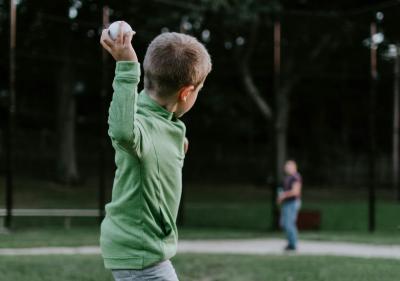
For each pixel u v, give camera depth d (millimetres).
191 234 13609
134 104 2244
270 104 27828
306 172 28953
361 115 31203
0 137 25406
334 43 21672
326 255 10070
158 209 2389
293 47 21359
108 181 23734
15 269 7820
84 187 23781
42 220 15828
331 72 23562
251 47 21047
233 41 20422
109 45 2254
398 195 23719
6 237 11859
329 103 30875
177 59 2334
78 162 26562
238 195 24172
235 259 9180
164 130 2404
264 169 27484
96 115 28828
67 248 10781
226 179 27812
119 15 19344
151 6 18078
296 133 31094
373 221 14922
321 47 21891
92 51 20125
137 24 18625
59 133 23922
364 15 18859
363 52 22344
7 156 12734
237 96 27797
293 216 10914
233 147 28328
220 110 27641
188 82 2363
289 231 10867
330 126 32094
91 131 28812
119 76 2244
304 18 17922
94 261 8625
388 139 30938
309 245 11922
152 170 2352
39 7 19234
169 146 2412
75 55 19922
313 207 20312
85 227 14891
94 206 19812
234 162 28047
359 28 19062
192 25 18578
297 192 10898
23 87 27328
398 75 20766
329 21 17953
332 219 17625
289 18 17906
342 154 29078
